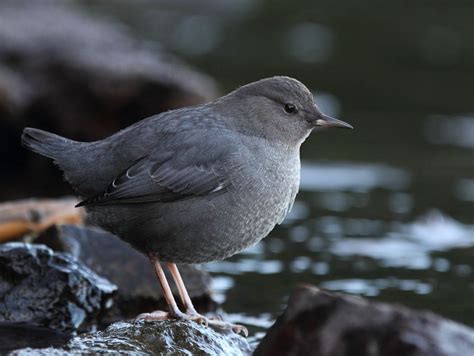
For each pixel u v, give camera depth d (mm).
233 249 10258
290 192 10461
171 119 10234
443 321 7914
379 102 21891
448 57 24641
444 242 14328
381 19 27422
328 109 21172
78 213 12625
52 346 9570
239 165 10016
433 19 27406
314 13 28047
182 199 9953
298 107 10477
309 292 8227
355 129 20484
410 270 13008
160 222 9961
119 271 11336
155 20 27188
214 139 10070
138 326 9273
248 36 26094
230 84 21609
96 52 18703
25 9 21594
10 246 10625
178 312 10109
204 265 13195
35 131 10445
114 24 25250
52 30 19484
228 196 9992
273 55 24406
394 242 14258
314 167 18156
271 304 11711
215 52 24359
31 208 12203
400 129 20531
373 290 12164
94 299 10602
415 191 17016
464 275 12820
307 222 15203
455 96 22391
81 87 17812
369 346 7867
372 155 19047
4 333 10055
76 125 17828
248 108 10383
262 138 10328
